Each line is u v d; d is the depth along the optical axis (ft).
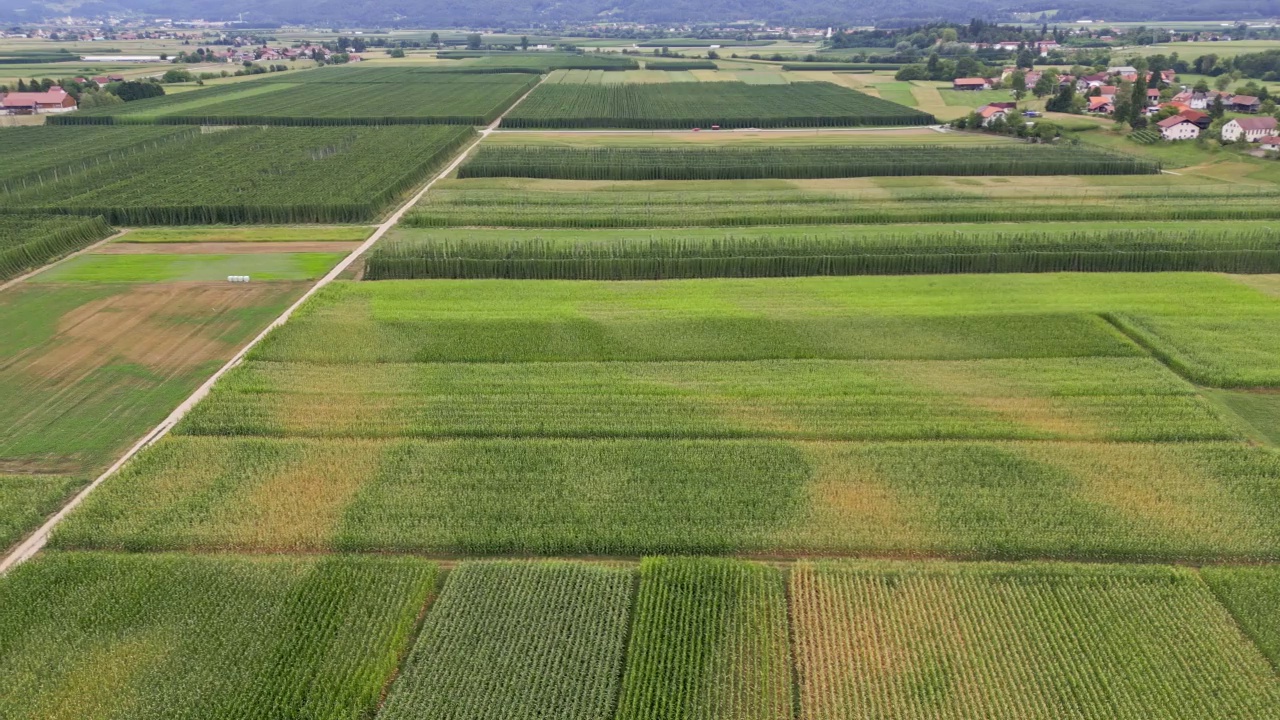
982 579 115.03
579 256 241.35
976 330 193.88
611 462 142.61
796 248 244.63
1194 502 131.64
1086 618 108.68
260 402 161.07
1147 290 220.43
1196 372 172.86
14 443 147.43
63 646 103.19
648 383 169.78
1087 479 137.49
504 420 155.74
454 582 114.01
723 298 215.92
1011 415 157.28
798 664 102.22
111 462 143.23
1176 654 103.19
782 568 119.03
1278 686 98.89
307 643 104.12
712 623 107.86
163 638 104.68
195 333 195.31
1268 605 110.01
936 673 100.73
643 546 122.93
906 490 134.92
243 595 111.34
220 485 135.44
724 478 138.31
